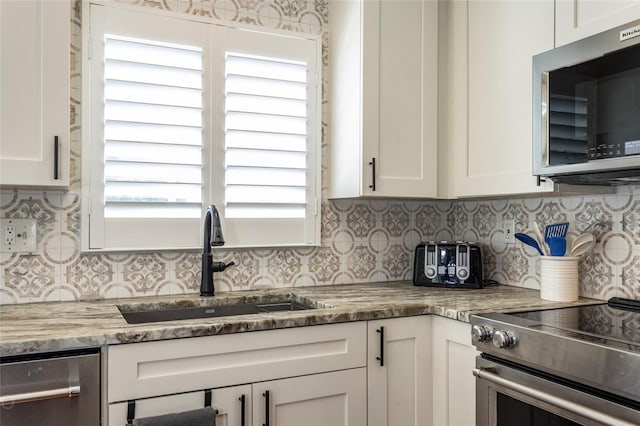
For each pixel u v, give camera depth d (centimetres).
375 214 242
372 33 205
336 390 165
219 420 148
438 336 179
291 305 206
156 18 195
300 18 225
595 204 191
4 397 121
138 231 192
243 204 209
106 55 187
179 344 143
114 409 135
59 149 158
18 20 154
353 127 209
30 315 157
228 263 207
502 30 193
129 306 179
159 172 195
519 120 184
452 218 261
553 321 148
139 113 192
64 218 184
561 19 169
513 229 226
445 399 175
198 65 202
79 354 132
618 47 141
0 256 175
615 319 150
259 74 213
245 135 210
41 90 156
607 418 115
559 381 132
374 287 223
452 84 218
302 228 223
